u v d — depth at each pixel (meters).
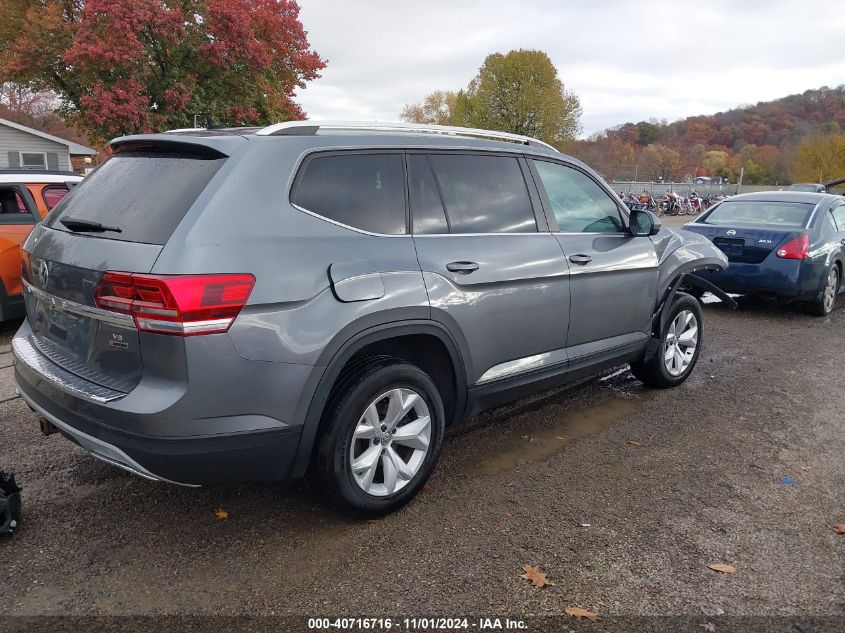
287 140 3.03
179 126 22.06
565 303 4.11
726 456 4.21
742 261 8.38
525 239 3.87
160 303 2.54
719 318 8.53
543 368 4.05
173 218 2.70
